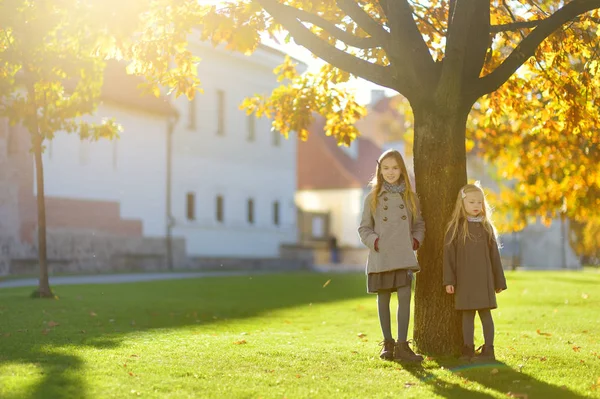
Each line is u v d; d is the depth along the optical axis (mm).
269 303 17406
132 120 36531
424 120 8586
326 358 8320
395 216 8219
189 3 9398
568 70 10797
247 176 45156
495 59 10789
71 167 32688
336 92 11398
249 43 8891
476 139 17844
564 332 11570
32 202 30281
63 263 31906
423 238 8406
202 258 40031
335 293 21016
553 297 18969
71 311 13945
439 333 8547
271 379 7086
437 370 7625
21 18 13898
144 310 14719
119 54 9562
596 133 11422
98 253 33938
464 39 8164
